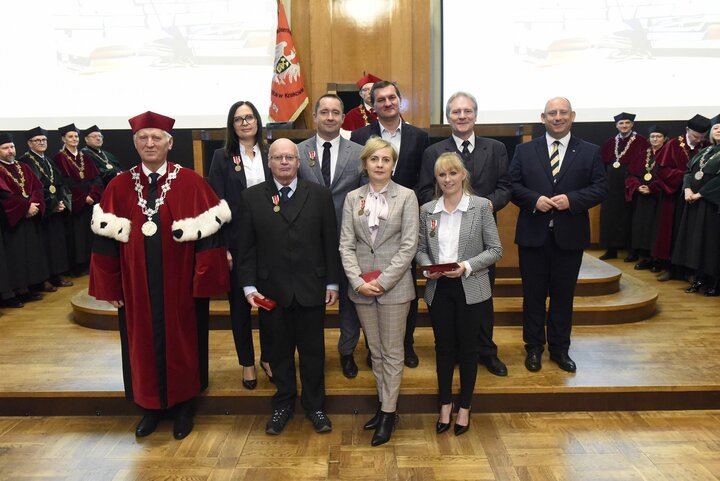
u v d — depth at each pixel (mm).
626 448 2420
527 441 2484
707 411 2740
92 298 4031
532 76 5590
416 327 3652
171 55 5676
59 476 2268
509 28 5531
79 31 5625
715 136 4359
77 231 5336
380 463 2324
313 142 2799
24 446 2504
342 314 2840
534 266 2865
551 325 2953
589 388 2723
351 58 5602
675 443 2459
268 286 2461
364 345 3352
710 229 4355
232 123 2650
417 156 2855
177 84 5715
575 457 2357
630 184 5324
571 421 2658
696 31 5469
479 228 2445
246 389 2764
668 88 5570
